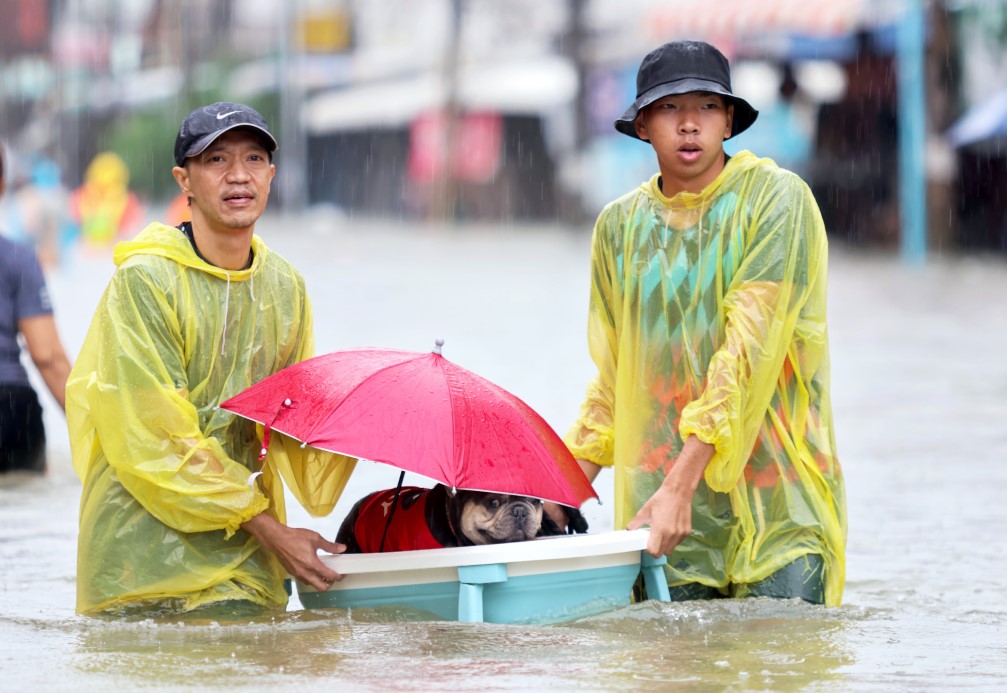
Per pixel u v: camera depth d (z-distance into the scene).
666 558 17.66
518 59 178.88
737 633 16.11
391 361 17.19
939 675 14.47
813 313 17.94
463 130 161.62
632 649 15.37
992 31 89.75
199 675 14.38
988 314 60.00
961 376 42.28
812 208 17.81
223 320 17.36
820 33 91.69
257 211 17.30
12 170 92.50
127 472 17.11
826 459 18.11
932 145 90.94
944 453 30.20
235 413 17.08
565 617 16.78
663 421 18.17
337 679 14.16
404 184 183.00
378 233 142.50
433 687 13.84
